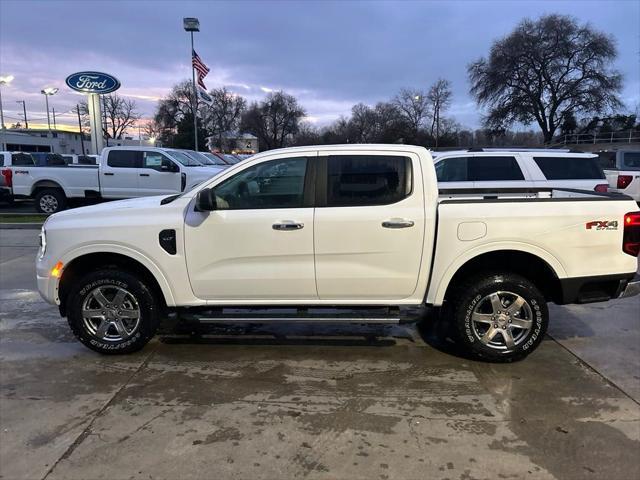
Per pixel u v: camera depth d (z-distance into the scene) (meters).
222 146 84.62
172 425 3.41
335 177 4.25
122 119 87.88
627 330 5.23
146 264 4.34
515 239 4.16
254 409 3.63
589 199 4.27
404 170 4.23
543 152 9.01
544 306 4.24
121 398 3.80
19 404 3.71
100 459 3.04
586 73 49.03
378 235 4.19
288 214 4.22
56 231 4.40
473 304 4.25
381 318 4.34
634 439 3.23
